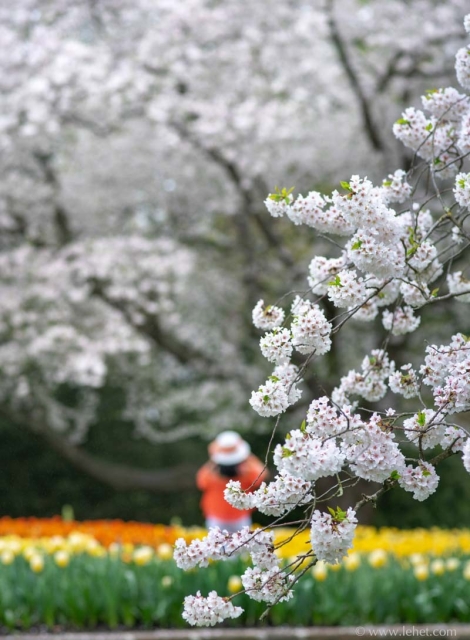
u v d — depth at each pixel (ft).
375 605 20.11
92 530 27.71
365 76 39.52
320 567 20.12
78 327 41.52
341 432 8.49
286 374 9.47
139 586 20.20
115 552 22.56
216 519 28.09
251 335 45.93
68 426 49.14
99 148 40.22
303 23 35.94
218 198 41.93
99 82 35.83
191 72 37.27
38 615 20.12
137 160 40.29
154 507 51.65
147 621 19.84
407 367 10.25
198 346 44.91
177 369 48.44
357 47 40.70
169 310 41.01
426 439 9.33
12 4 36.86
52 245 41.91
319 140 38.99
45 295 39.06
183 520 51.72
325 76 38.78
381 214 9.04
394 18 38.29
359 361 43.80
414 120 11.05
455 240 11.13
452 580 20.70
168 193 42.29
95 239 41.09
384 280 10.75
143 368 47.78
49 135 38.09
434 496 49.16
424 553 25.09
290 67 38.34
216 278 45.19
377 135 39.29
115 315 41.01
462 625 19.99
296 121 37.81
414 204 11.44
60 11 37.04
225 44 37.65
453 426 9.22
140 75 36.60
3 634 19.44
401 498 49.21
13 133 37.50
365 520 41.96
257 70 38.86
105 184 41.63
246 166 38.70
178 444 53.06
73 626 20.11
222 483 28.25
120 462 52.13
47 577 20.31
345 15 38.19
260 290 44.42
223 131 36.76
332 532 8.35
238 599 19.44
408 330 11.35
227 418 46.06
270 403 8.96
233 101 38.40
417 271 9.94
